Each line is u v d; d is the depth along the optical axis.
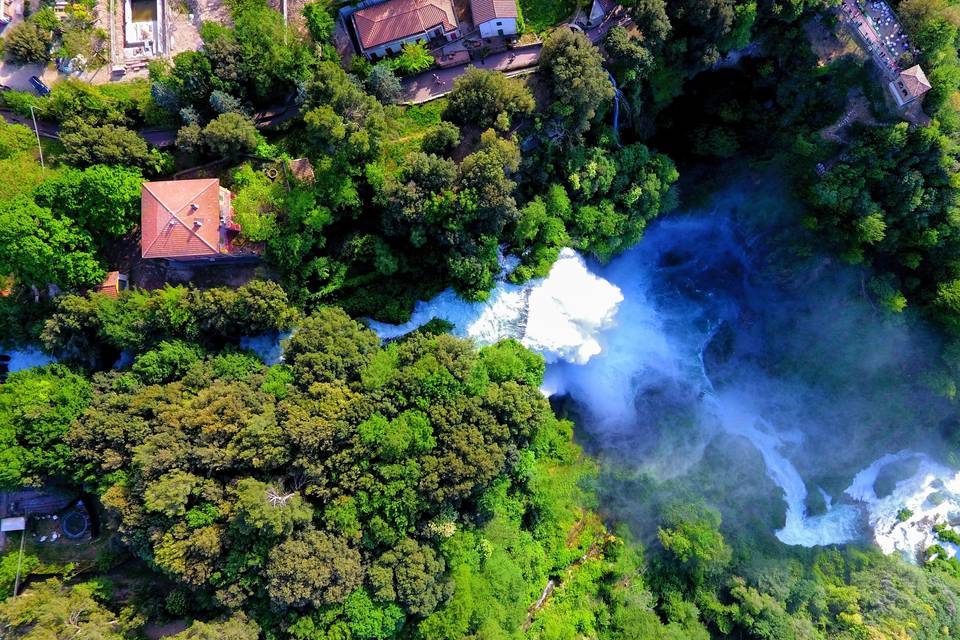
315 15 49.53
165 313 47.69
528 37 54.22
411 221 50.34
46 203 45.81
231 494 44.41
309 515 44.91
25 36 47.97
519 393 52.22
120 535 47.50
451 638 48.41
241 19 49.34
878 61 54.19
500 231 53.53
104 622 45.16
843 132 57.00
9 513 48.84
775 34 54.88
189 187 46.38
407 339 54.53
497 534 54.81
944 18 51.50
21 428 44.03
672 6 50.62
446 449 48.50
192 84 47.34
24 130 48.62
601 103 53.56
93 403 46.19
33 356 49.88
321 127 44.78
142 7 51.50
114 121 48.69
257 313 48.62
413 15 51.19
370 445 46.81
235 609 45.00
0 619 43.19
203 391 46.50
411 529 48.38
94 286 48.88
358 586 46.53
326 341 48.97
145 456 43.16
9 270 45.66
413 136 53.66
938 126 53.09
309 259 52.69
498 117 49.38
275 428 44.97
